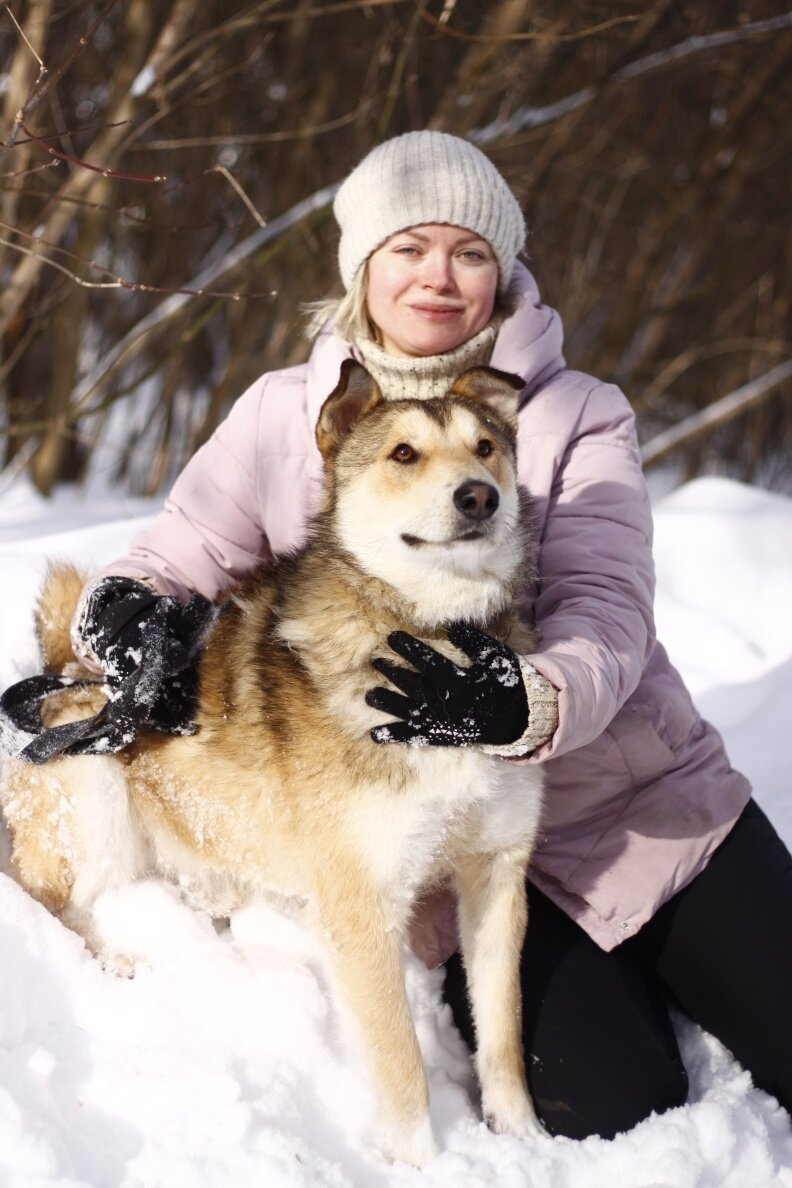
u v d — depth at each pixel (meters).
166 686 2.71
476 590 2.46
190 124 7.96
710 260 11.89
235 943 2.79
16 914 2.56
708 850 2.70
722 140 9.91
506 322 2.98
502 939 2.57
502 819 2.52
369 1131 2.43
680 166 10.59
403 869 2.45
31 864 2.76
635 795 2.74
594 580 2.63
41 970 2.55
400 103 8.29
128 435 9.09
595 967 2.67
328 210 6.46
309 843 2.49
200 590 3.08
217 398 8.32
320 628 2.52
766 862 2.73
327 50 8.20
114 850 2.78
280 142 8.40
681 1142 2.35
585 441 2.83
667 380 10.83
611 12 7.88
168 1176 2.16
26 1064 2.30
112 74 7.20
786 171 11.44
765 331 11.93
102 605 2.70
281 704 2.53
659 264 10.97
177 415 8.96
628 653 2.49
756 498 5.54
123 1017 2.52
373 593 2.49
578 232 10.51
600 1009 2.60
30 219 6.41
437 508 2.37
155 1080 2.34
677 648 4.49
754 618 4.72
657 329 10.72
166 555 3.05
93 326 8.90
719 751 2.85
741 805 2.76
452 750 2.40
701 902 2.68
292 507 3.02
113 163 5.35
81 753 2.64
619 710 2.68
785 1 9.18
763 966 2.61
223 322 9.40
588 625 2.49
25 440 7.75
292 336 8.08
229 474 3.10
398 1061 2.39
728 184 10.14
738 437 13.41
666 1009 2.84
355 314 3.08
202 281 6.57
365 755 2.40
